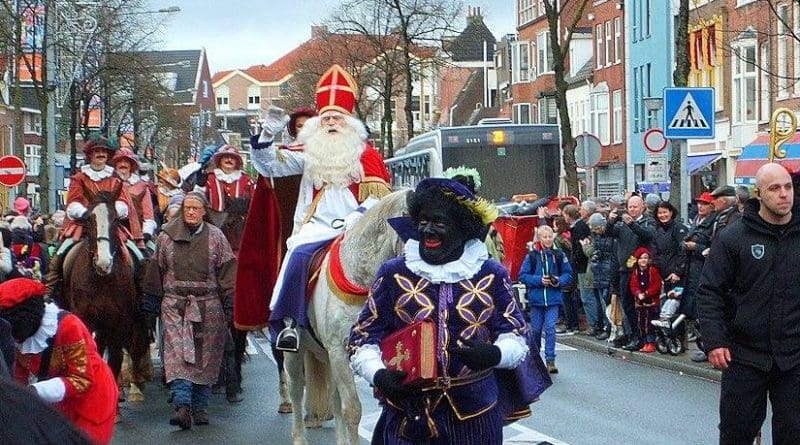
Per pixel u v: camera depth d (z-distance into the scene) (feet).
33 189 184.55
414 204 18.34
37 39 128.77
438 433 18.30
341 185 30.12
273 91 525.34
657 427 36.99
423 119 358.02
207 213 40.24
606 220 63.31
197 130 221.25
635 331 56.80
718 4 131.23
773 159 41.55
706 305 24.04
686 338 54.95
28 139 240.12
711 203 51.98
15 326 22.43
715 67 135.64
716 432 36.04
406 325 18.28
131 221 42.45
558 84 98.58
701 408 40.86
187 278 38.50
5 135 225.97
